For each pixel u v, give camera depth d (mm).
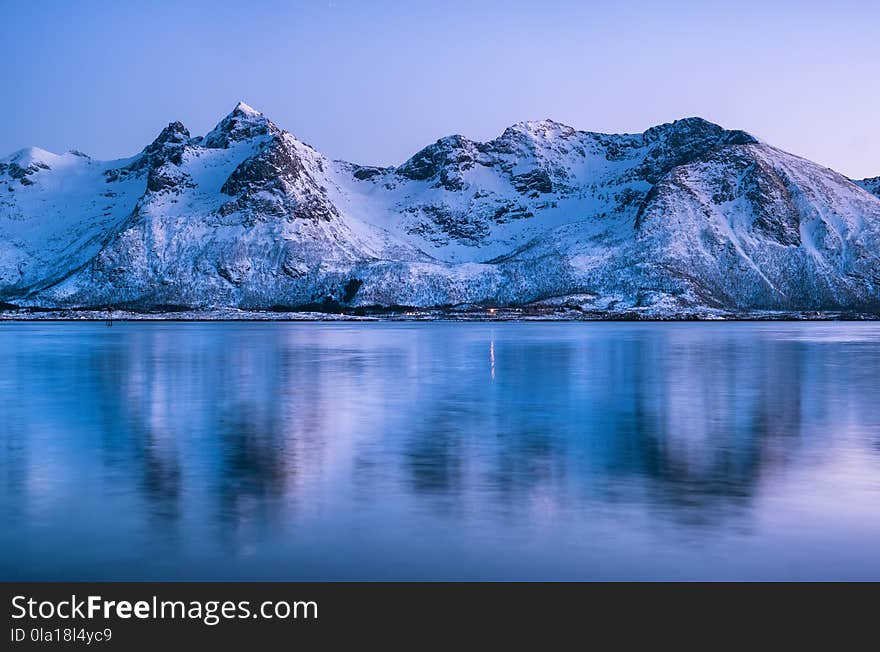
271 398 49094
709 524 21312
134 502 23672
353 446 32688
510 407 45031
